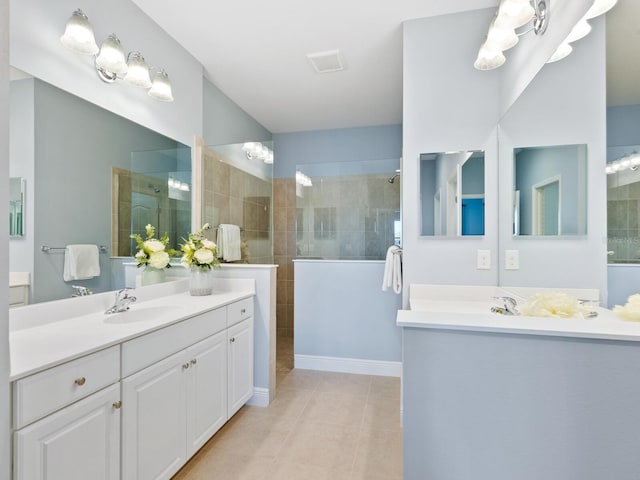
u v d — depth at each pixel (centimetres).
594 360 89
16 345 121
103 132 189
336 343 321
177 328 163
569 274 129
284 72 294
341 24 228
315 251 359
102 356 122
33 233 152
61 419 107
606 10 103
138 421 138
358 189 351
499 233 207
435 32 218
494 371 96
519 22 153
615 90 98
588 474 90
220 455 189
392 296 311
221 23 228
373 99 352
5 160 90
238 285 251
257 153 291
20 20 149
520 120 178
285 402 254
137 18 214
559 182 137
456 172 215
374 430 215
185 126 260
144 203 218
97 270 182
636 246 88
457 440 99
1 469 91
